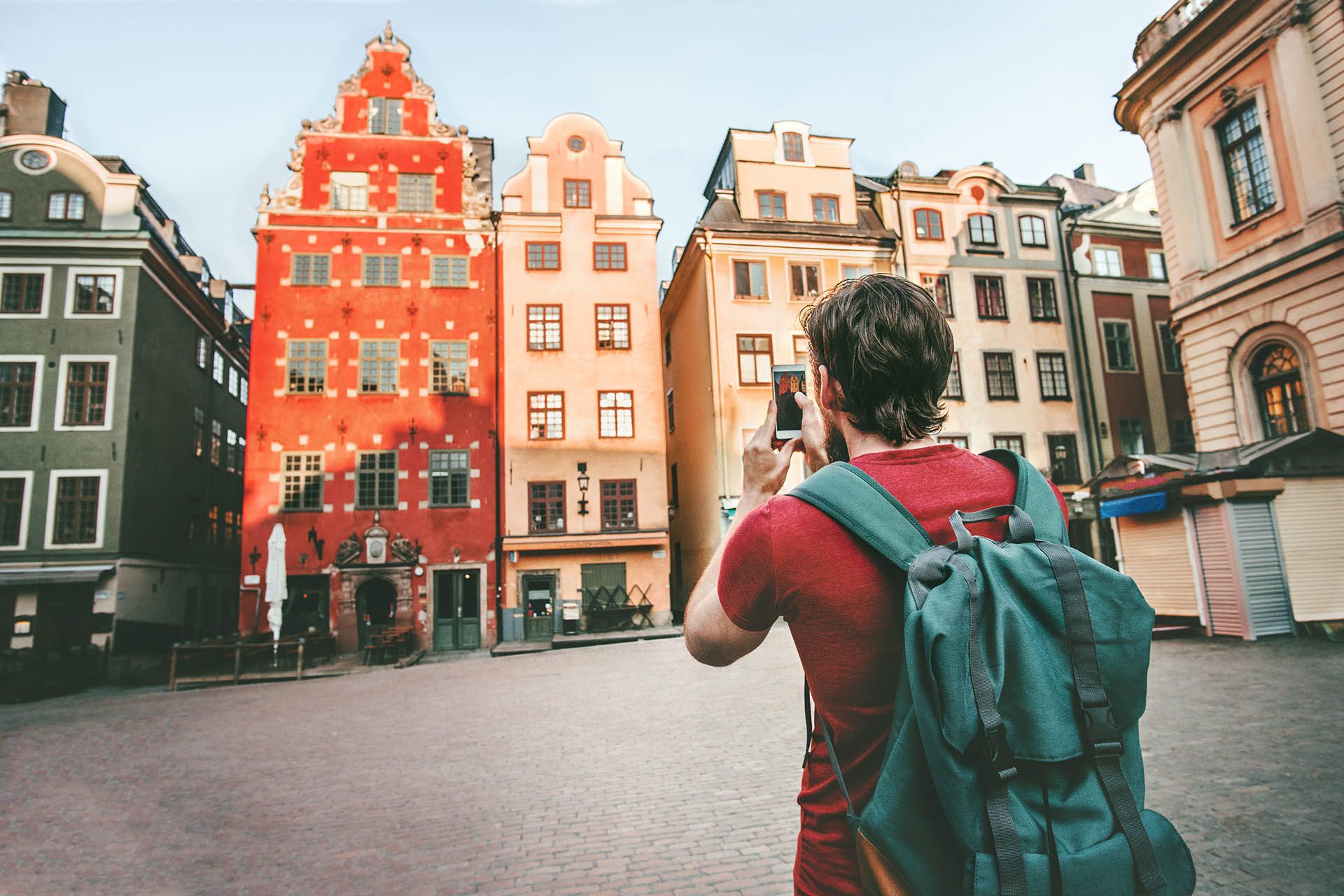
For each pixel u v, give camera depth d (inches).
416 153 945.5
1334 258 499.5
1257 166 562.3
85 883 180.1
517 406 917.2
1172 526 494.9
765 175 1011.9
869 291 46.8
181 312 945.5
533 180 976.9
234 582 1131.9
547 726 346.0
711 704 372.5
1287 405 545.0
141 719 450.0
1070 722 33.0
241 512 1178.0
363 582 842.2
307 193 914.1
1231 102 572.7
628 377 945.5
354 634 828.6
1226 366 583.8
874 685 37.1
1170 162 630.5
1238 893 136.6
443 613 864.3
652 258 974.4
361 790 253.1
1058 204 1061.8
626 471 925.2
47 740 384.2
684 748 285.4
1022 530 38.4
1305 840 155.3
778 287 959.0
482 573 873.5
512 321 933.8
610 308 957.2
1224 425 586.2
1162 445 1025.5
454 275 929.5
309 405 872.9
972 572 35.0
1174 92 622.2
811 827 42.2
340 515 855.1
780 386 51.1
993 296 1016.2
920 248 1004.6
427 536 867.4
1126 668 34.2
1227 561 457.1
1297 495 466.6
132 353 816.3
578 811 216.4
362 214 917.8
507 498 895.1
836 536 38.4
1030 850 30.6
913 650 33.1
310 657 753.6
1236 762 208.7
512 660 686.5
